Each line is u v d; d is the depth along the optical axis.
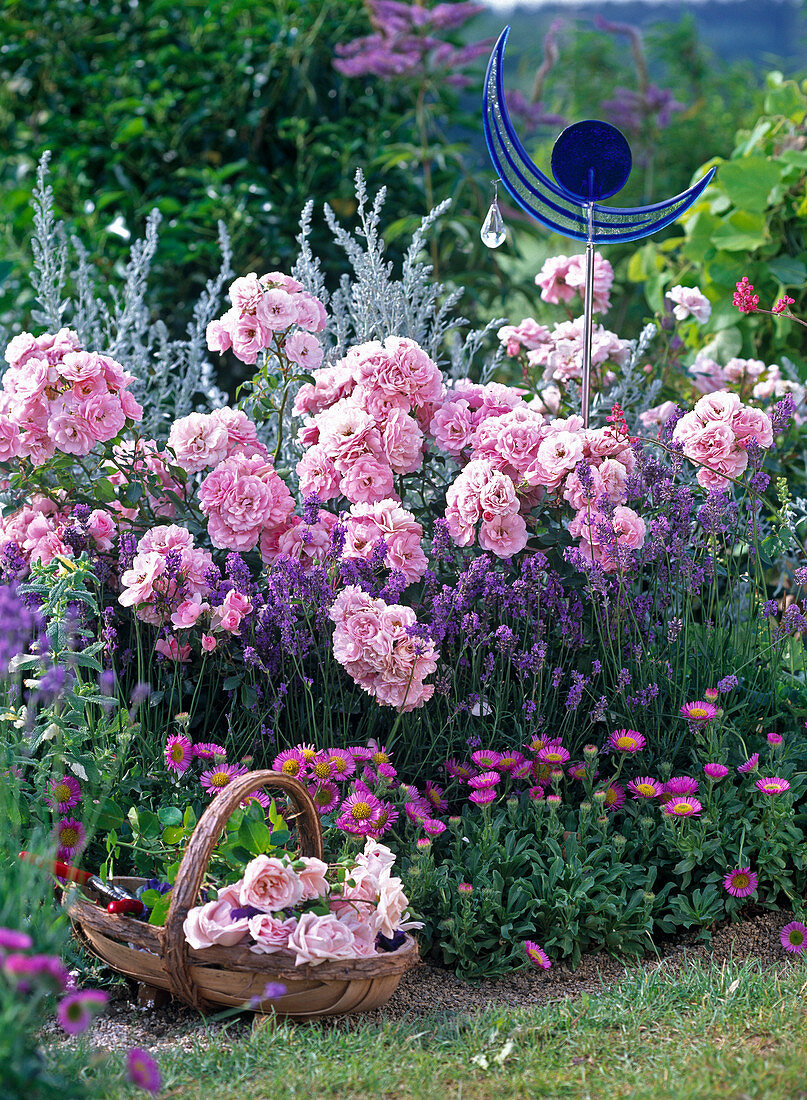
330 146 5.74
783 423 3.12
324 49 5.79
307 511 2.94
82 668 2.89
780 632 3.15
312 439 3.23
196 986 2.13
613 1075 1.97
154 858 2.46
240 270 5.42
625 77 8.16
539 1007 2.30
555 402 3.92
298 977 2.08
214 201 5.24
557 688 3.02
